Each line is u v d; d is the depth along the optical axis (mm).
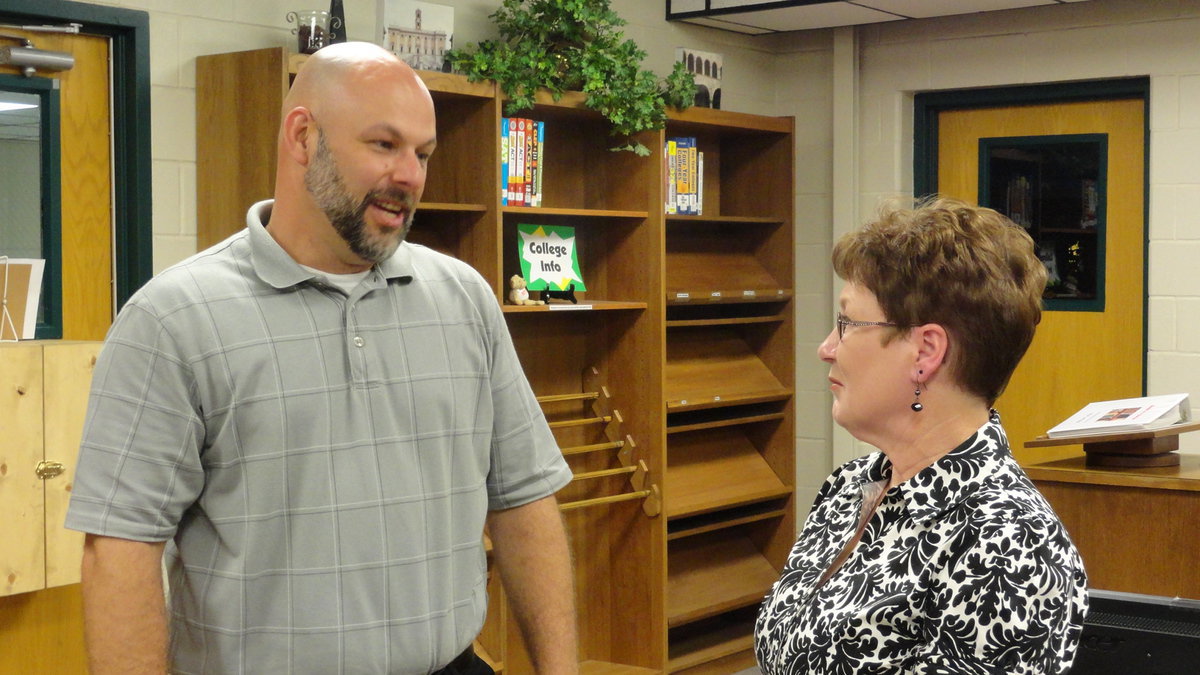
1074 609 1344
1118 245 4754
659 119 4355
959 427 1458
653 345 4473
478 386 1832
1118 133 4750
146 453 1574
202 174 3572
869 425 1498
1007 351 1432
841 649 1404
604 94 4180
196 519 1648
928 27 5051
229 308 1627
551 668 1901
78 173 3406
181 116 3549
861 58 5238
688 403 4688
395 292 1757
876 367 1475
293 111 1655
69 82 3377
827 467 5344
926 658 1346
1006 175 5043
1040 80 4805
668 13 5016
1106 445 2605
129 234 3477
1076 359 4863
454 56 3893
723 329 5227
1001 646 1305
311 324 1666
